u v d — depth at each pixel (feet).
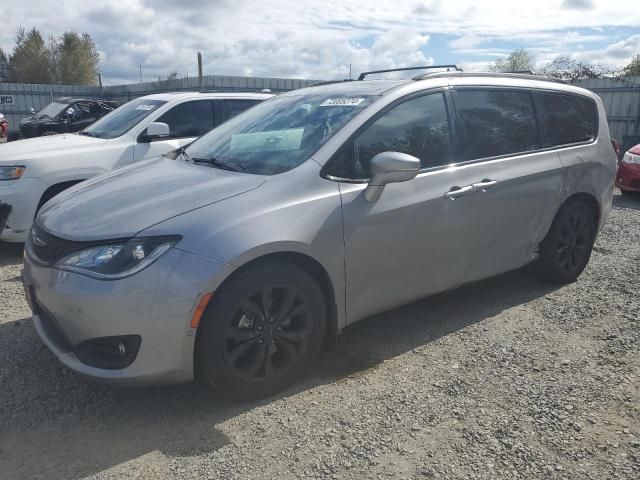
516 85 14.16
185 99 22.88
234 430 9.00
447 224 11.88
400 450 8.48
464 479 7.84
